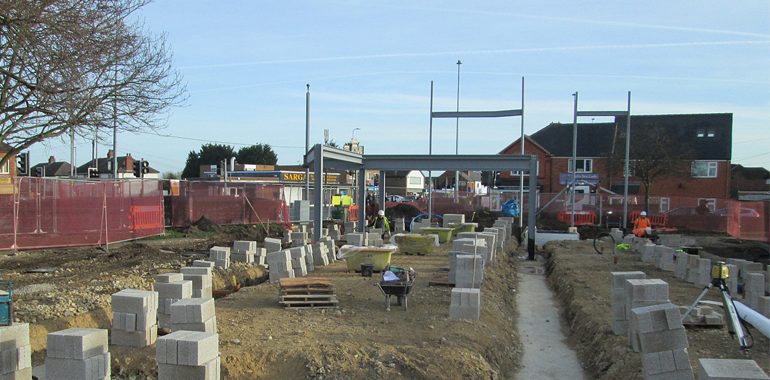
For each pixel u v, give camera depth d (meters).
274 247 15.77
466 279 10.82
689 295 11.64
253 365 7.42
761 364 7.33
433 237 18.25
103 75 11.10
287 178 48.94
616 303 9.02
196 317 7.69
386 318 9.41
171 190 28.45
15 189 16.31
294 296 10.12
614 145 46.41
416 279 13.09
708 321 9.03
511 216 33.81
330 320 9.24
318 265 15.08
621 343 8.51
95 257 16.08
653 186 48.41
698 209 31.81
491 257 15.94
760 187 71.12
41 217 16.88
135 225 20.89
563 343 10.22
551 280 16.23
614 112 25.36
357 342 7.98
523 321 11.79
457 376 7.37
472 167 20.30
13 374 6.66
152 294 8.12
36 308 9.02
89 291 10.60
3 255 16.11
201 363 6.29
